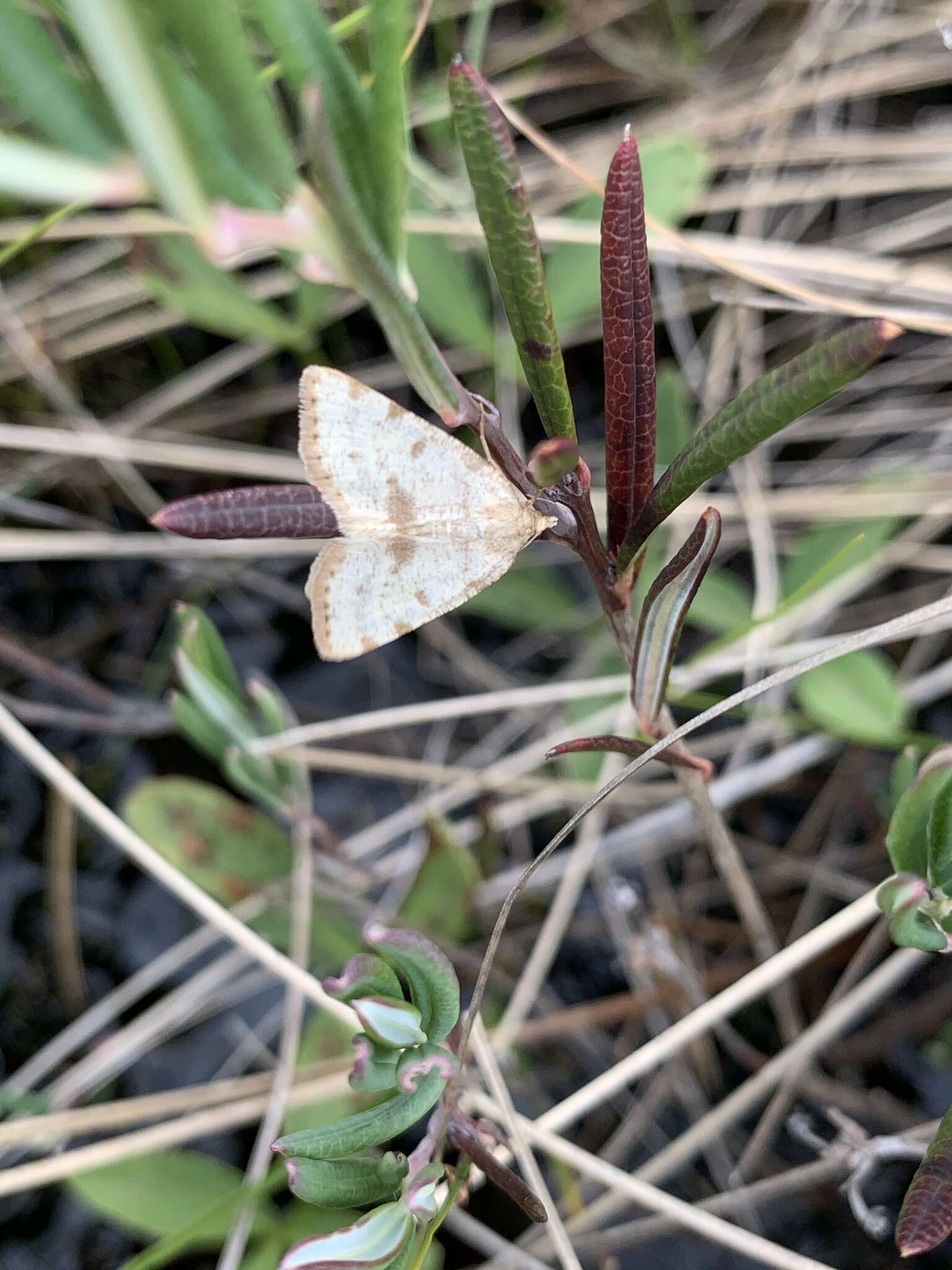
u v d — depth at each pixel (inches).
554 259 4.5
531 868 2.2
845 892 4.3
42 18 1.8
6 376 5.1
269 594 5.1
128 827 3.6
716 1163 3.8
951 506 4.5
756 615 4.4
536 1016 4.2
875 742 3.7
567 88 5.7
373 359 5.3
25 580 5.0
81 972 4.3
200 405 5.3
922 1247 1.8
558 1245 2.8
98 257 5.1
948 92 5.5
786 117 5.3
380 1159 2.0
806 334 5.2
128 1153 3.3
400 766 4.3
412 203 4.6
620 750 2.2
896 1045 3.9
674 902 4.4
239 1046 4.2
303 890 3.8
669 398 4.4
